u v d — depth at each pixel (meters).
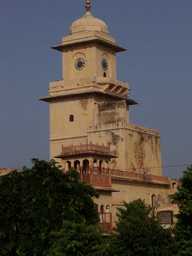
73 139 74.56
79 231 38.06
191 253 40.06
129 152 69.62
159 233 40.19
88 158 53.44
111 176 60.62
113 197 61.31
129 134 70.12
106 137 70.25
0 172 60.41
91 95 74.06
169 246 40.12
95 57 76.00
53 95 76.31
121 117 71.50
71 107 75.50
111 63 79.19
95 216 44.22
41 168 44.34
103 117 72.94
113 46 78.75
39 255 40.78
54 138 76.06
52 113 76.88
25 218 41.44
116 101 72.19
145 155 73.44
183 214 42.88
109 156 55.75
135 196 66.00
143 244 39.56
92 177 53.09
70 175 45.12
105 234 50.34
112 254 40.22
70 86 75.69
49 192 42.53
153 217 41.91
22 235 41.22
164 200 73.38
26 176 43.62
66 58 77.88
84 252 37.19
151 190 70.25
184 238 41.72
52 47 77.75
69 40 77.31
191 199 42.66
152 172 74.81
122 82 78.94
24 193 42.31
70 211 42.28
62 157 55.00
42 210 41.56
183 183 44.06
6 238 42.03
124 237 40.06
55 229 40.72
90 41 76.00
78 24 77.81
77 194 43.72
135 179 65.88
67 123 75.56
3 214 42.50
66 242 37.19
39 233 40.94
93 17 79.38
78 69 77.06
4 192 43.06
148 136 74.81
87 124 73.94
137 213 43.69
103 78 75.38
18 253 40.94
